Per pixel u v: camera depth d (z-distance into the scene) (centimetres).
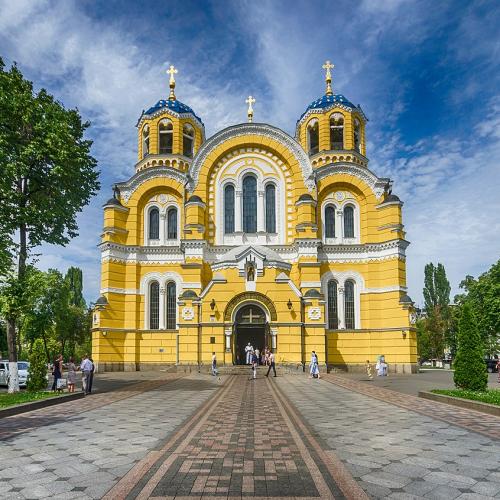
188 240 4941
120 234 5203
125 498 936
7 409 1977
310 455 1250
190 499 928
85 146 3167
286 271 4684
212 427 1659
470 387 2567
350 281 5116
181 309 4641
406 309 4838
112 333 5006
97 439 1471
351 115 5553
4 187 2772
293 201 5222
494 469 1119
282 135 5272
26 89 2966
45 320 5944
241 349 4988
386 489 980
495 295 6209
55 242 3162
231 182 5300
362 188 5209
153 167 5334
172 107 5631
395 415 1922
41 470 1132
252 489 980
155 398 2556
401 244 4975
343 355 4953
